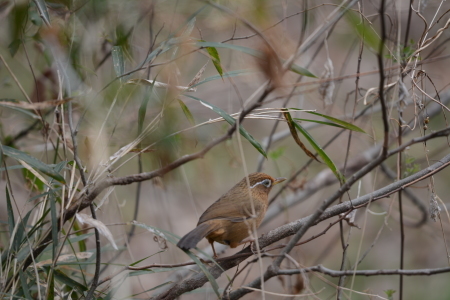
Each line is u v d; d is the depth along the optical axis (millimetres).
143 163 11594
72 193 8164
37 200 10594
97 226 7141
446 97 15055
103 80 10484
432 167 8688
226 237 9367
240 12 9125
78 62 9805
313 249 17297
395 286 16750
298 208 18875
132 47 10633
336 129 17219
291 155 18188
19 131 12156
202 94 15102
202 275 8625
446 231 15508
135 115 9609
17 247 8375
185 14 10062
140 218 15617
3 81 11359
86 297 7883
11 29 9883
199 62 14734
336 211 8492
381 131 15125
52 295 7836
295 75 13211
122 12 9922
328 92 10828
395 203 15602
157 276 14984
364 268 16875
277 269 7180
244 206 9547
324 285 15750
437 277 16859
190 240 8172
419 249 17891
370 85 17312
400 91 9758
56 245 7738
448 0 14438
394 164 15539
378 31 13250
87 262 8883
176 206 15656
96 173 8242
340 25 12523
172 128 8977
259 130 18969
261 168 14492
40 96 11258
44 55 10375
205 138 12742
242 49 7602
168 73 8977
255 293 12891
